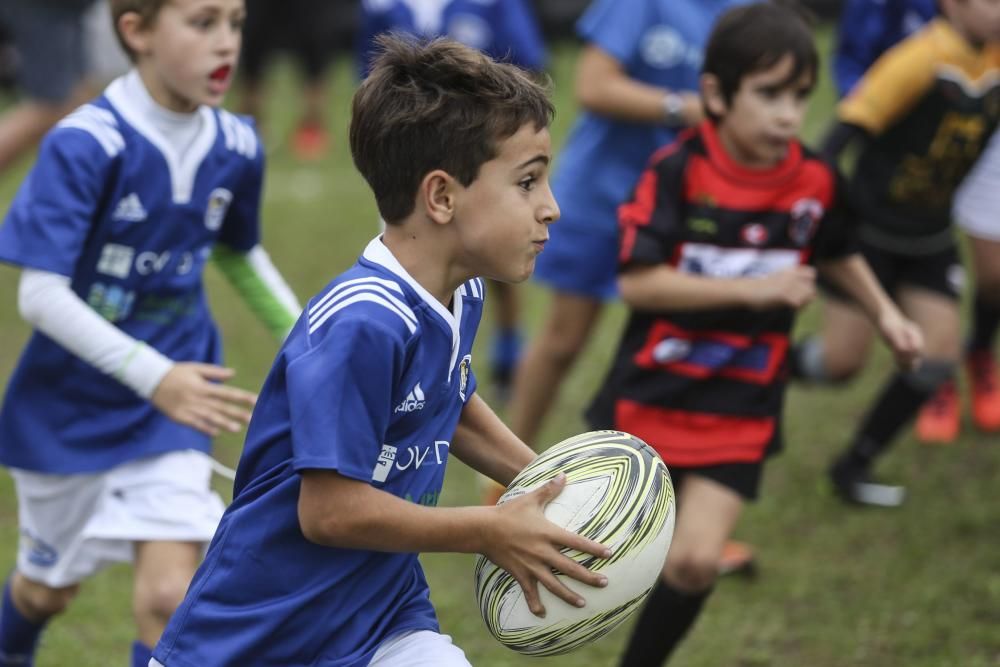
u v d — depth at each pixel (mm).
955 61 17328
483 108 8625
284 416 8922
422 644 9305
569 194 18109
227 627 9070
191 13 11875
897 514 18562
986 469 19953
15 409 12516
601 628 9250
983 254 20266
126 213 12023
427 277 8930
